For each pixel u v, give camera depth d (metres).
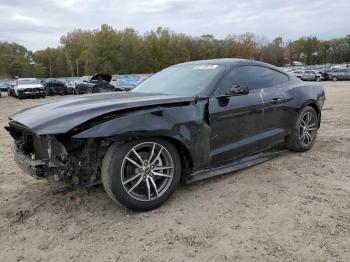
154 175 3.80
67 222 3.67
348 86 29.31
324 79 42.28
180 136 3.84
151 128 3.60
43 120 3.60
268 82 5.16
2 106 20.86
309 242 3.10
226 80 4.52
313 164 5.15
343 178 4.57
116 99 4.03
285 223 3.44
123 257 3.03
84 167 3.62
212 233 3.32
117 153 3.54
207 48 95.44
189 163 4.09
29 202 4.18
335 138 6.79
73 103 4.02
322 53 112.38
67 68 115.06
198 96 4.16
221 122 4.33
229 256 2.96
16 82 31.09
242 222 3.50
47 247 3.24
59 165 3.50
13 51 116.69
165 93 4.47
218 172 4.35
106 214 3.80
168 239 3.26
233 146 4.52
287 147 5.71
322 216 3.54
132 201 3.66
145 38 89.69
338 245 3.03
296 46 113.00
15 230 3.56
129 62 85.25
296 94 5.48
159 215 3.72
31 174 3.70
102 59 82.25
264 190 4.24
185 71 4.98
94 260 3.01
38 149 3.92
